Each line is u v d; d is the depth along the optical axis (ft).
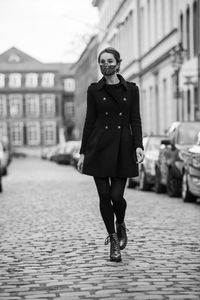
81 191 75.72
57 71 436.76
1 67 435.94
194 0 119.55
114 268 25.39
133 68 182.60
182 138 63.26
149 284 22.35
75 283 22.79
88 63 321.32
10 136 431.43
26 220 44.52
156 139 76.79
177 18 133.28
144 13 172.14
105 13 248.73
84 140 27.35
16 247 31.78
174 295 20.65
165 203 56.39
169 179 63.72
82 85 352.69
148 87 168.45
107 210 26.99
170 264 26.13
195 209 50.31
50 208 53.62
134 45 181.98
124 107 27.09
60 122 431.84
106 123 27.07
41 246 31.91
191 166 54.39
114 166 26.73
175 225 39.65
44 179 110.01
